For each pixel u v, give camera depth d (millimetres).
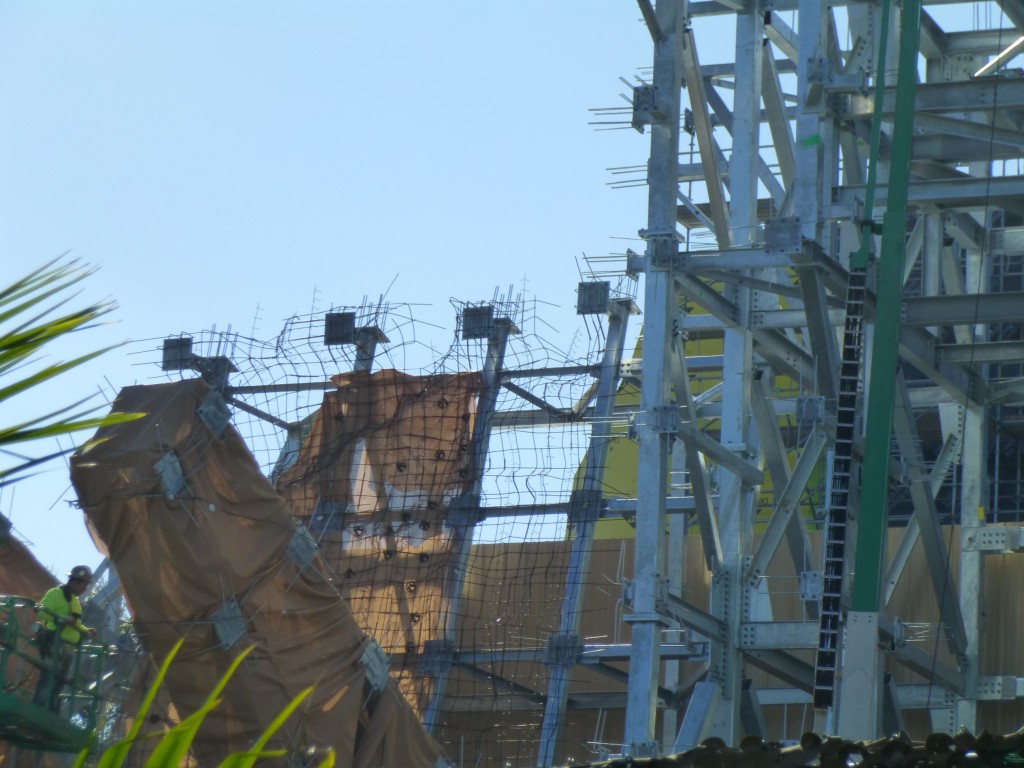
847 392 81000
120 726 92125
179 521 94938
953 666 121812
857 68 96125
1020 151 102125
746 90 111188
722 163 134250
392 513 132250
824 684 75375
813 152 96688
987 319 93250
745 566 106062
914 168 106625
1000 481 164750
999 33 116312
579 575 126375
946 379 107312
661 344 99938
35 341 12836
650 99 101500
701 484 105938
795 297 100000
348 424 133750
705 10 113125
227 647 94375
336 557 131875
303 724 97188
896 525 167875
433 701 125062
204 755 95375
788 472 110500
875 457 70312
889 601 125812
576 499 127500
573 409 132375
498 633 134625
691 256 100312
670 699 125875
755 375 111375
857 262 83312
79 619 86062
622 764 28766
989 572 124375
